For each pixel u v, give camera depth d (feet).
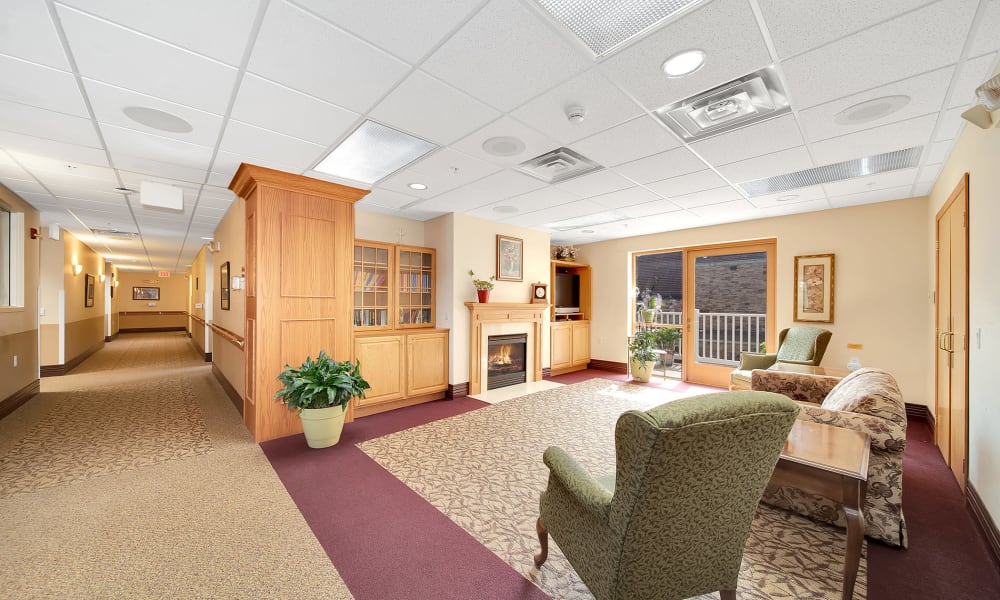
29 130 8.30
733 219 16.97
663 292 21.35
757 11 5.01
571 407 15.02
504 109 7.59
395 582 5.62
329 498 8.03
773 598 5.32
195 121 7.97
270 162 10.34
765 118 7.93
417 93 7.02
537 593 5.41
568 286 23.12
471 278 17.02
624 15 5.13
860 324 14.38
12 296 14.14
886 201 13.96
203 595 5.32
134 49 5.72
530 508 7.70
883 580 5.69
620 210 15.61
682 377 19.89
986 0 4.78
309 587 5.50
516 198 13.91
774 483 5.68
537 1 4.90
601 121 8.07
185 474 9.07
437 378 16.06
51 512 7.39
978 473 7.36
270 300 11.12
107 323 36.47
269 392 11.19
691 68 6.26
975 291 7.82
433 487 8.54
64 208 15.24
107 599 5.22
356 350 13.66
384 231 16.51
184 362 25.25
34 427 12.38
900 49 5.74
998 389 6.50
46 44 5.57
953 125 8.20
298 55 5.91
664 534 4.09
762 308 17.72
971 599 5.32
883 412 6.60
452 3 4.88
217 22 5.18
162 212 15.85
